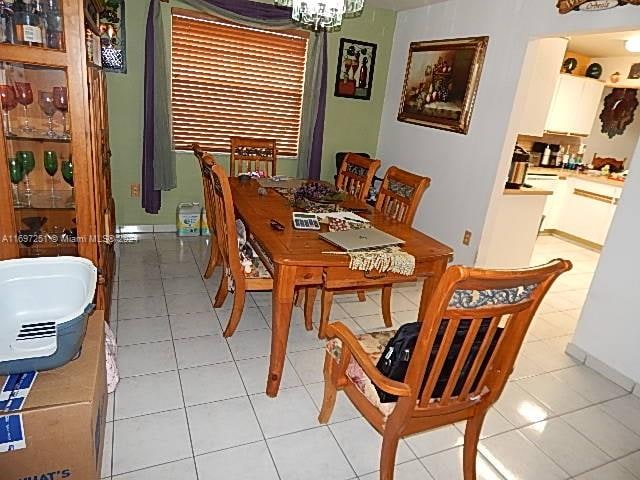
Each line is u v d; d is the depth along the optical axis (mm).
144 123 3727
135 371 2123
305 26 3990
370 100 4703
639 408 2238
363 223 2357
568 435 1993
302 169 4535
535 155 5406
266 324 2689
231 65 4016
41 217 2053
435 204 4020
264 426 1859
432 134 4027
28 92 1899
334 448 1783
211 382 2104
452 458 1795
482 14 3404
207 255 3691
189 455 1672
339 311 2977
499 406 2141
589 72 5141
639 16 2316
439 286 1092
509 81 3193
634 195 2309
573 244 5215
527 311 1300
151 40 3527
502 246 3746
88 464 1381
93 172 1998
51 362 1400
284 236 2049
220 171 2096
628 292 2354
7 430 1242
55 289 1673
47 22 1779
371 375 1321
